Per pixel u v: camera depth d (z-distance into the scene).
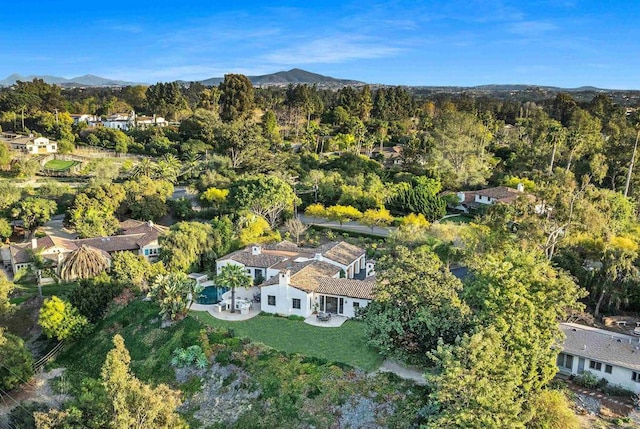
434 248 68.38
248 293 62.50
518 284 38.53
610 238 64.12
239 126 145.00
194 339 50.56
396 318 42.12
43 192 110.19
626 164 107.69
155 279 60.25
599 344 45.34
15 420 41.34
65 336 55.66
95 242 81.81
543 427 34.44
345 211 92.75
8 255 83.88
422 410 37.16
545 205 62.62
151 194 104.56
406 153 136.25
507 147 151.12
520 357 35.38
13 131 182.88
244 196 93.00
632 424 37.59
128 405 28.77
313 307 55.75
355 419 39.28
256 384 44.22
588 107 179.12
